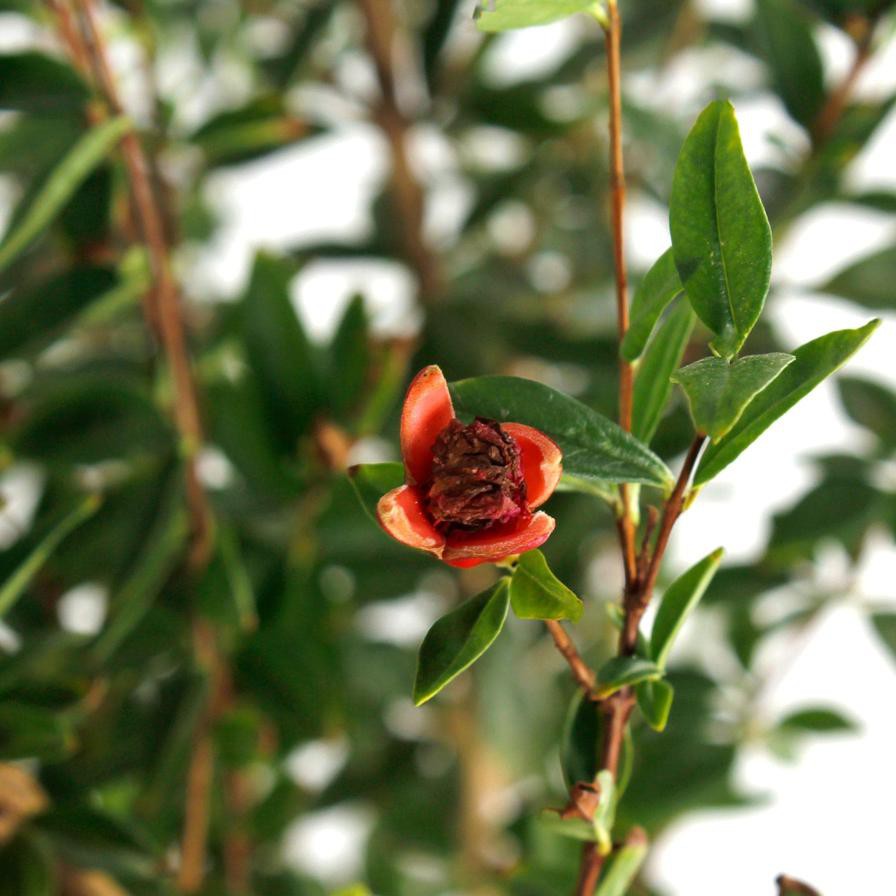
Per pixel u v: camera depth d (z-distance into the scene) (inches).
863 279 27.4
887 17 26.9
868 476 29.4
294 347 27.1
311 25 31.4
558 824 21.0
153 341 28.7
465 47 33.4
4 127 28.7
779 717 31.1
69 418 26.2
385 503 19.5
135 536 25.6
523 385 20.5
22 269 27.6
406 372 31.4
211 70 33.6
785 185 28.5
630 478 20.3
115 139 25.0
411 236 33.9
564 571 32.5
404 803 35.7
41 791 26.0
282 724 27.1
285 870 33.4
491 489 19.6
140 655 26.8
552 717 35.4
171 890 26.5
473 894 36.7
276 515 27.9
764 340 29.5
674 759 30.0
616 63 20.6
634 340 20.9
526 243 39.1
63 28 25.9
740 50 33.1
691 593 21.0
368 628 35.5
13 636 27.8
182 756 26.7
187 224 38.0
